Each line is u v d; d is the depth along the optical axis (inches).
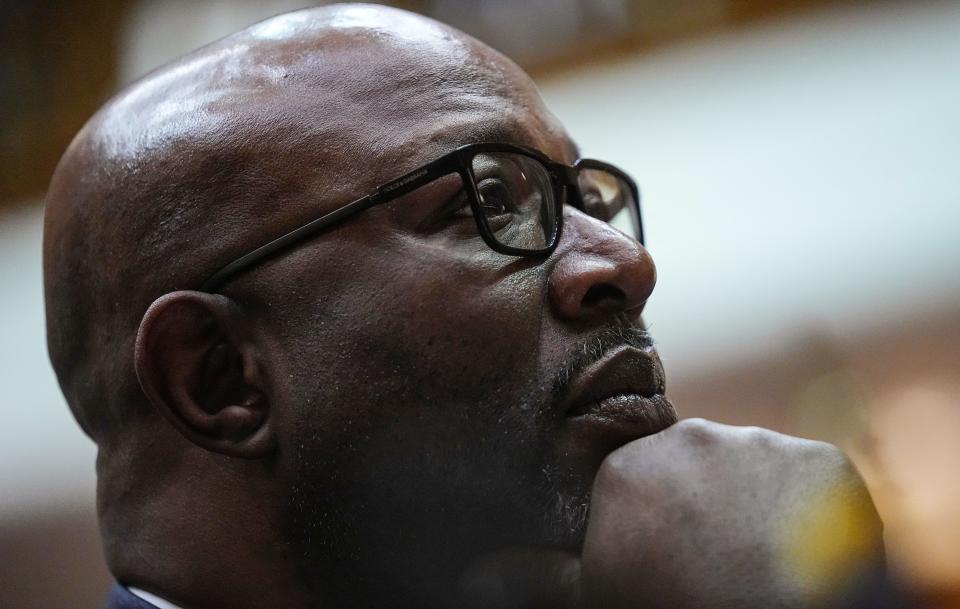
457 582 50.2
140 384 53.1
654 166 168.9
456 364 48.1
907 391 144.6
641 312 53.6
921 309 146.9
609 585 44.5
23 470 171.6
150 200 53.1
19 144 198.8
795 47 166.7
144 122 55.4
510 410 47.8
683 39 174.1
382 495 49.2
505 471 47.7
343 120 51.4
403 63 53.1
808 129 161.9
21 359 180.9
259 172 51.1
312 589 51.9
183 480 53.4
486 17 183.9
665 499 44.5
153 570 53.4
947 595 121.7
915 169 154.2
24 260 195.5
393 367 48.5
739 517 43.4
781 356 150.3
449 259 49.0
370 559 50.6
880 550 44.3
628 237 50.8
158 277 52.4
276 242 50.2
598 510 45.8
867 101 161.6
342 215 49.6
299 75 53.2
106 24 195.5
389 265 49.1
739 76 170.2
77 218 56.6
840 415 145.5
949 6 160.1
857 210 155.5
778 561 42.3
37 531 168.6
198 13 192.2
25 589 165.9
